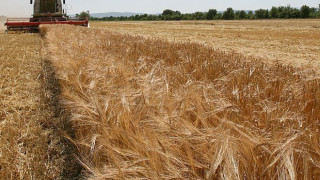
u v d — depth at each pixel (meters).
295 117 2.38
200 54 6.51
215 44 17.36
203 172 1.72
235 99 2.93
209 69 4.63
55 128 3.55
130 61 5.09
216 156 1.53
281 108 2.67
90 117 2.51
